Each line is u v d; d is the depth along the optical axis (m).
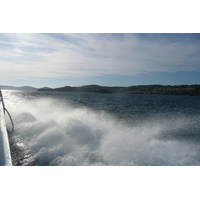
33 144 5.22
